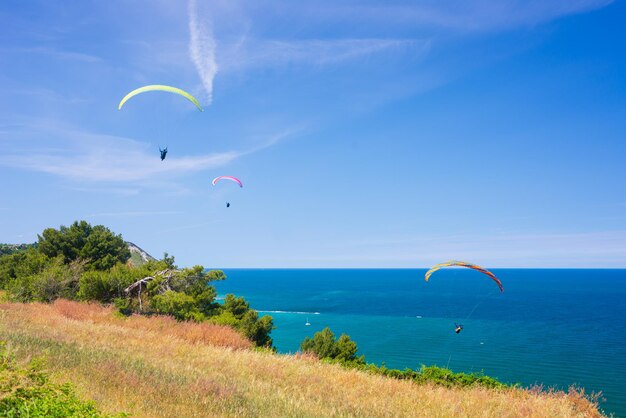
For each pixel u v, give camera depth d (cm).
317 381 1633
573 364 6538
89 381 1087
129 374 1228
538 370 6138
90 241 4741
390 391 1609
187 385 1220
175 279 3572
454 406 1437
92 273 3678
